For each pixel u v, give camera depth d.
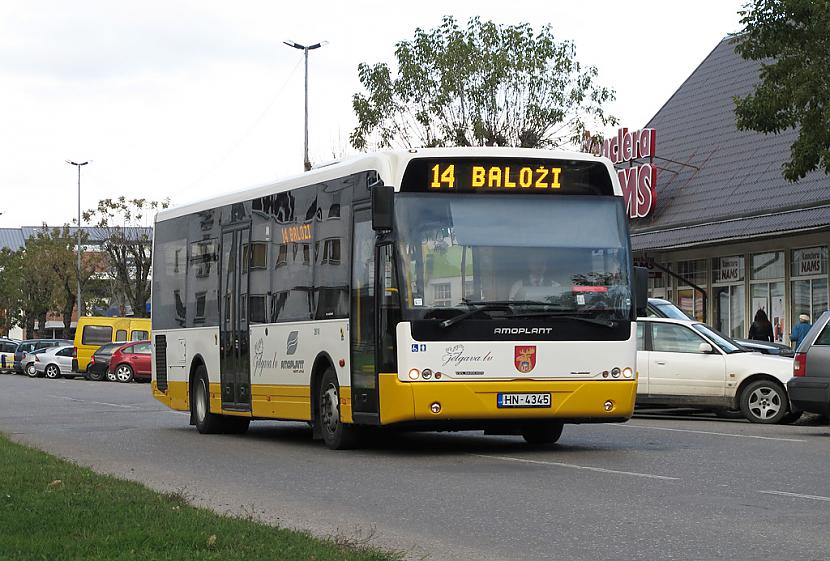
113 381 53.12
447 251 15.31
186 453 16.91
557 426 17.30
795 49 23.97
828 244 33.62
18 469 12.91
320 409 17.23
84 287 93.44
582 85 40.28
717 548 8.66
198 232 21.59
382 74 40.16
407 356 15.10
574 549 8.74
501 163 15.60
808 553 8.43
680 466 14.06
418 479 13.18
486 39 39.81
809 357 18.91
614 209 15.92
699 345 22.92
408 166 15.42
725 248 38.03
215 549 8.09
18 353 65.94
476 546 8.92
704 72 45.88
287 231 18.27
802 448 16.27
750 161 37.84
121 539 8.36
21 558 7.67
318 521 10.24
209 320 20.92
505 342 15.27
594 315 15.58
